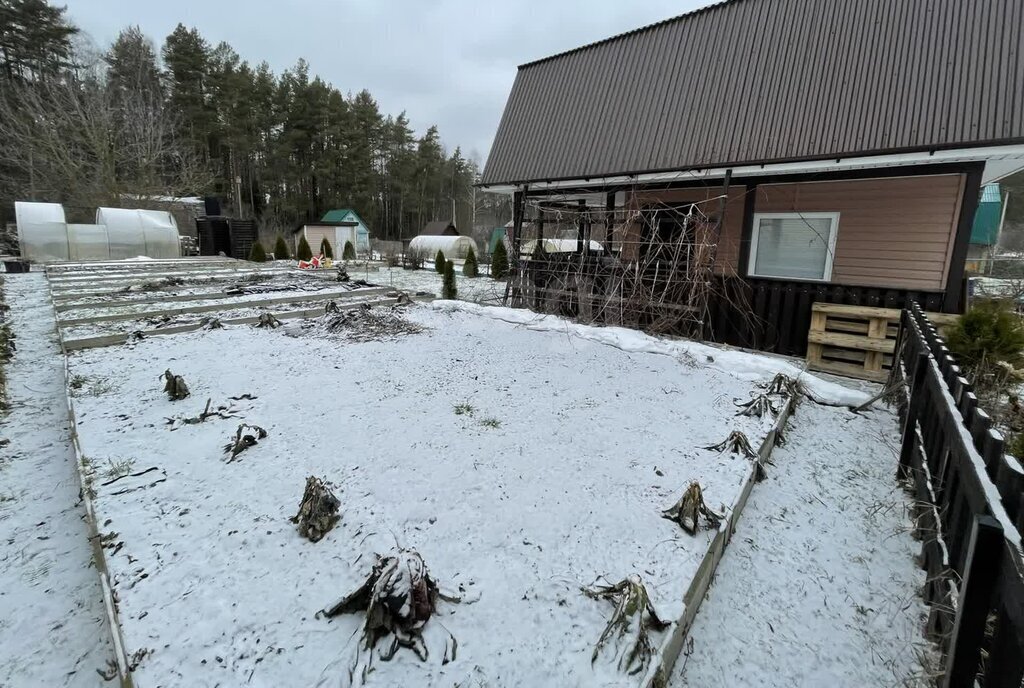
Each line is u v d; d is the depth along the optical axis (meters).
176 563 2.22
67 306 7.78
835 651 2.06
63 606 2.12
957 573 2.00
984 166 5.91
